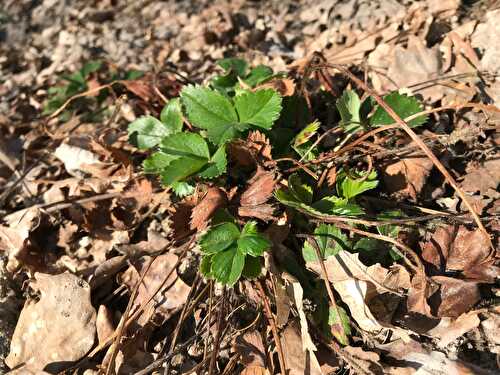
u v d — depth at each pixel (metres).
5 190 0.29
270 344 0.20
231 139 0.22
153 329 0.21
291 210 0.22
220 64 0.29
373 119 0.23
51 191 0.27
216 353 0.19
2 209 0.28
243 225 0.21
